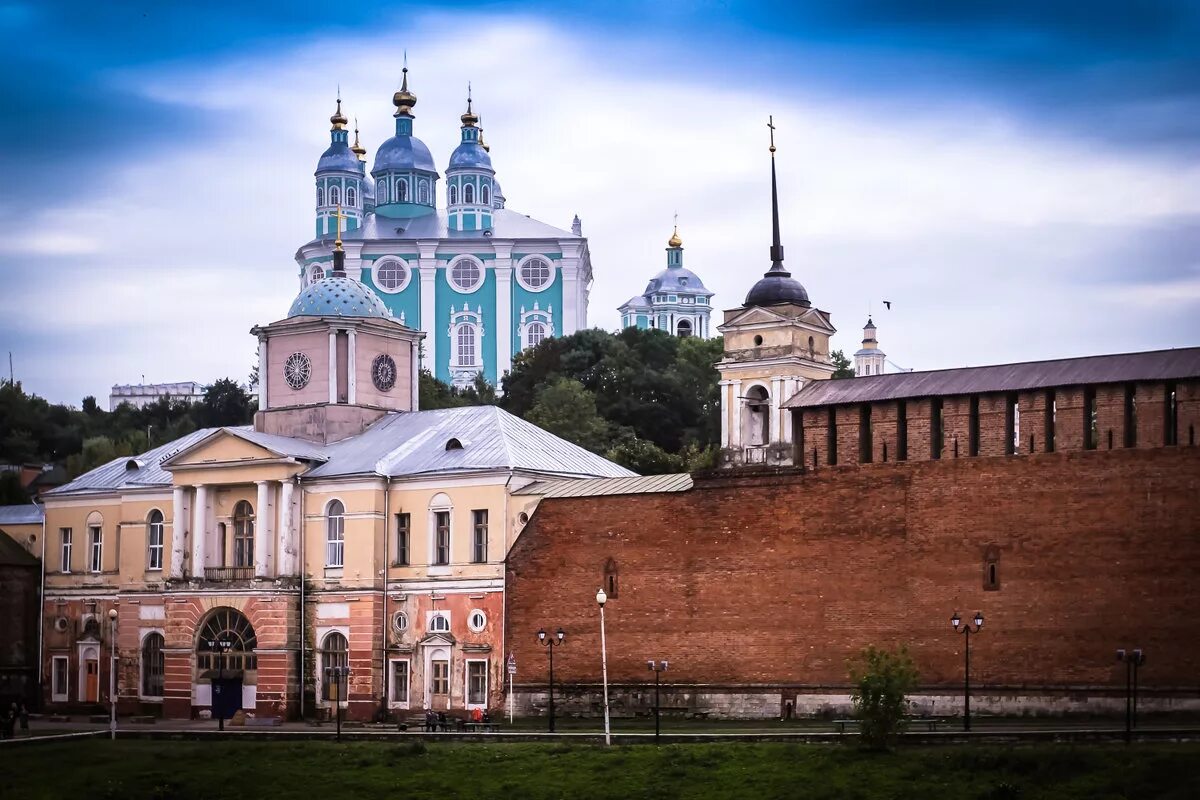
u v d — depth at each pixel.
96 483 134.62
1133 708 89.81
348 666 116.75
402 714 115.25
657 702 92.44
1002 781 78.25
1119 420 92.38
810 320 111.69
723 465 108.75
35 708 134.12
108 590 132.25
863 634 98.44
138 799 90.19
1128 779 76.50
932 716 95.38
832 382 103.12
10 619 134.25
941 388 97.88
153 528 129.38
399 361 131.62
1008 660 93.88
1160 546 90.50
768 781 82.62
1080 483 92.88
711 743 89.06
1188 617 89.44
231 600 120.69
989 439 95.81
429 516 115.81
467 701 112.50
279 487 120.81
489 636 111.88
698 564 104.31
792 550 101.25
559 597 108.81
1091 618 91.88
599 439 179.25
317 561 119.06
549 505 109.94
